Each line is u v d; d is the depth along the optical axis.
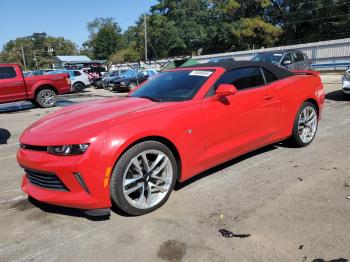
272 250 2.62
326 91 12.18
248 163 4.54
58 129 3.23
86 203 2.97
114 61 68.56
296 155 4.78
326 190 3.61
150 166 3.29
